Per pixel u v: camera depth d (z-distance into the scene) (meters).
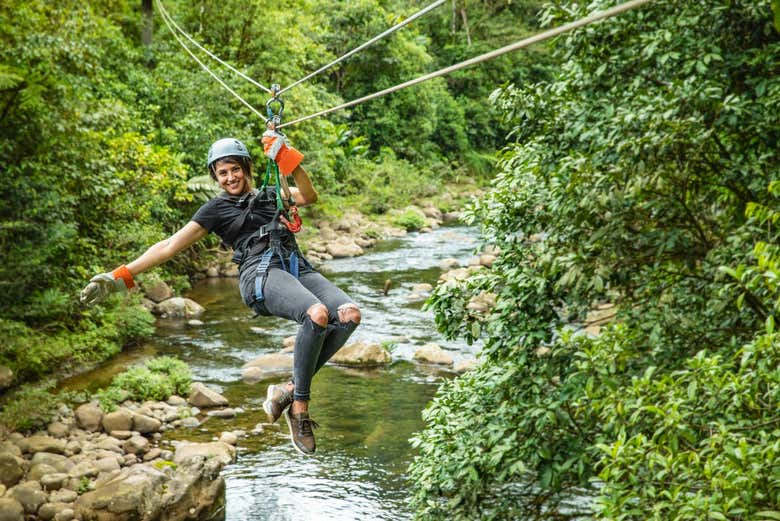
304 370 3.83
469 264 21.70
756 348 4.26
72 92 13.77
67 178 14.09
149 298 16.78
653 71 6.85
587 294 6.34
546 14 6.98
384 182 34.50
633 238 6.24
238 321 16.09
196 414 11.12
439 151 43.34
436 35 46.25
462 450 6.38
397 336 14.75
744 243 5.82
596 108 6.77
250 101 24.16
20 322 12.38
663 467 4.72
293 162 4.12
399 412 11.04
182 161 20.88
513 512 6.66
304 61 26.97
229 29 25.86
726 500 4.01
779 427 4.49
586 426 6.21
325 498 8.65
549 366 6.31
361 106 37.91
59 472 8.77
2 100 12.61
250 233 4.10
